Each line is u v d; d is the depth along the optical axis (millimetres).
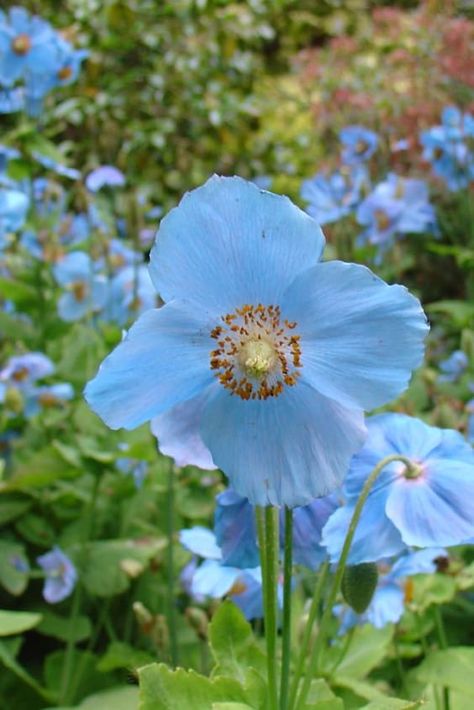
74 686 767
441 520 460
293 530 484
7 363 1023
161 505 902
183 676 466
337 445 426
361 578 483
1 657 755
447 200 1520
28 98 1195
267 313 427
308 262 421
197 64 2191
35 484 832
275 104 2258
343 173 1297
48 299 1164
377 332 417
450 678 566
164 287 427
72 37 1366
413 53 1833
